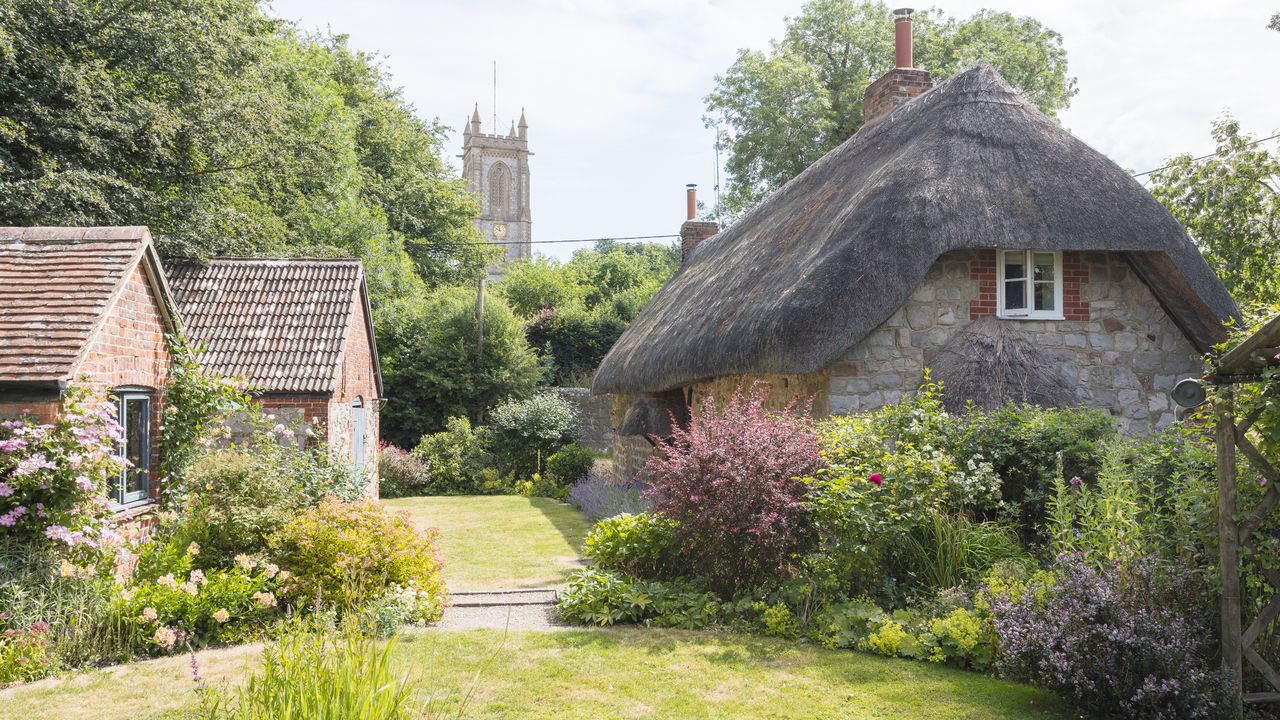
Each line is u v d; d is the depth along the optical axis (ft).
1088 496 20.89
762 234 43.27
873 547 21.18
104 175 42.11
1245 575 15.20
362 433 49.52
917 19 91.15
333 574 22.44
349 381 44.19
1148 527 17.46
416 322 78.48
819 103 86.58
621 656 18.95
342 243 83.51
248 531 24.40
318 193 79.66
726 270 43.16
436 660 18.63
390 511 26.58
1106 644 14.71
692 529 22.61
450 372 75.72
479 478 66.03
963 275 31.27
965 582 20.54
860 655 18.84
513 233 253.24
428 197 109.50
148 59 47.11
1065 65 87.56
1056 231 29.84
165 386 28.60
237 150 51.47
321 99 83.15
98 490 21.40
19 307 23.49
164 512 26.40
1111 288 32.30
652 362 41.88
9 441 19.75
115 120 43.57
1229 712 14.05
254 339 40.06
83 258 25.49
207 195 50.85
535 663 18.48
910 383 30.53
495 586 28.66
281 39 88.12
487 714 15.48
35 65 41.16
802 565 22.35
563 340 102.68
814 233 34.35
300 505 26.45
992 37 84.43
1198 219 48.21
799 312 28.07
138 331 26.53
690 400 45.78
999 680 17.08
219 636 20.85
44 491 20.27
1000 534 21.86
